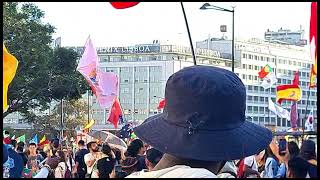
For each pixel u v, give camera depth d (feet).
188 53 353.10
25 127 224.94
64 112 239.71
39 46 139.13
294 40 410.72
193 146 7.13
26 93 142.00
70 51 143.64
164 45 362.94
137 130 7.49
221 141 7.17
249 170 24.94
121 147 46.47
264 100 361.92
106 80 73.46
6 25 135.85
